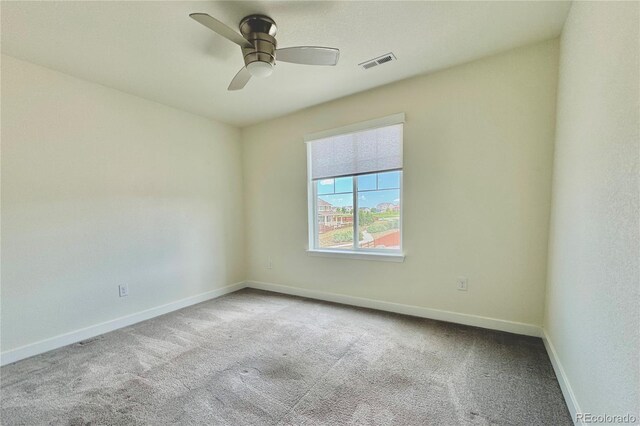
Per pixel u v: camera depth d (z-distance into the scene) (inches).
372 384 69.6
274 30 73.6
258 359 82.4
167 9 66.9
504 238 94.3
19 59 86.4
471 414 58.9
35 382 73.2
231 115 141.6
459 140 99.7
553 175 83.8
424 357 81.1
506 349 84.2
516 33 80.4
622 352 38.0
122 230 110.9
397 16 71.7
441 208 104.3
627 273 37.2
